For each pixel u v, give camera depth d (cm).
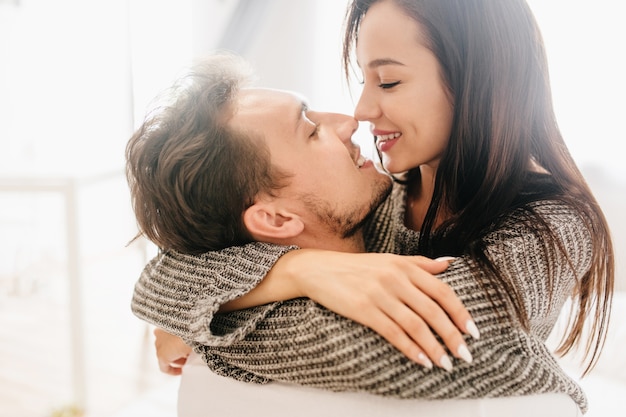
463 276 68
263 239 81
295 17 294
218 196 78
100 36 326
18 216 329
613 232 221
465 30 77
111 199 351
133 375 224
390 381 62
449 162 83
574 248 73
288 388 72
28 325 267
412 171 99
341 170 81
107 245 357
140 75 296
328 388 68
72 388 209
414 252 94
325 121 85
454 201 86
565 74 225
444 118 82
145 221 82
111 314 280
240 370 75
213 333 74
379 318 62
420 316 62
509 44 78
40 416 197
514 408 66
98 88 332
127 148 82
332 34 283
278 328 69
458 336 61
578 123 226
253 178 78
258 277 71
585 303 85
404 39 78
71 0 329
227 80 81
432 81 80
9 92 343
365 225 99
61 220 332
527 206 74
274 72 303
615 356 133
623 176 220
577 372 133
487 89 78
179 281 78
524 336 68
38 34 336
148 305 79
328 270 68
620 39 217
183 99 80
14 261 321
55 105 341
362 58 82
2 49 340
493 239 72
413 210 99
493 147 79
